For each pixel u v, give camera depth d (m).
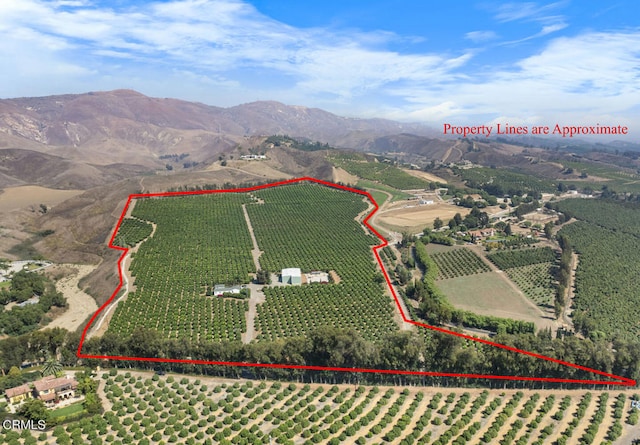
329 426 116.88
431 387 137.62
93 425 114.81
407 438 111.50
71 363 146.88
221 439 111.75
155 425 116.56
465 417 120.44
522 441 111.25
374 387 135.00
